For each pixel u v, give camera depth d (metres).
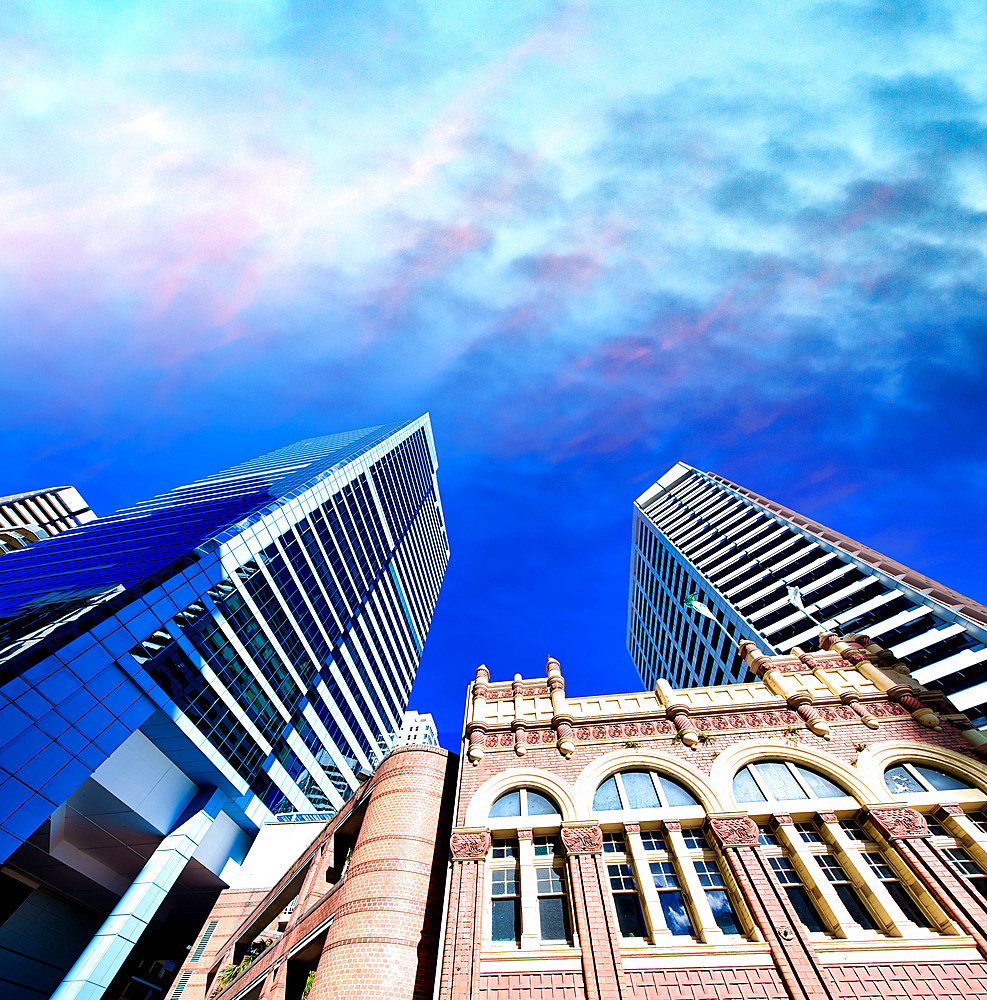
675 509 100.00
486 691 20.53
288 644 56.94
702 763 16.08
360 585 81.44
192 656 41.75
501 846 14.88
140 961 43.84
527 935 12.71
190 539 48.34
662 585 89.44
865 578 54.34
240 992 21.67
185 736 39.72
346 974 14.05
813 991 10.87
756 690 18.98
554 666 20.91
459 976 11.82
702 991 11.20
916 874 12.73
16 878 38.91
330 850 23.14
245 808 45.22
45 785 28.50
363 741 74.62
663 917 12.76
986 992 10.66
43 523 75.88
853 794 14.73
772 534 71.19
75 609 35.91
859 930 12.05
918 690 17.25
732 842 13.75
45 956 39.66
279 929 26.75
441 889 15.98
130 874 42.31
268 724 51.25
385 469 97.38
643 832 14.76
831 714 17.20
